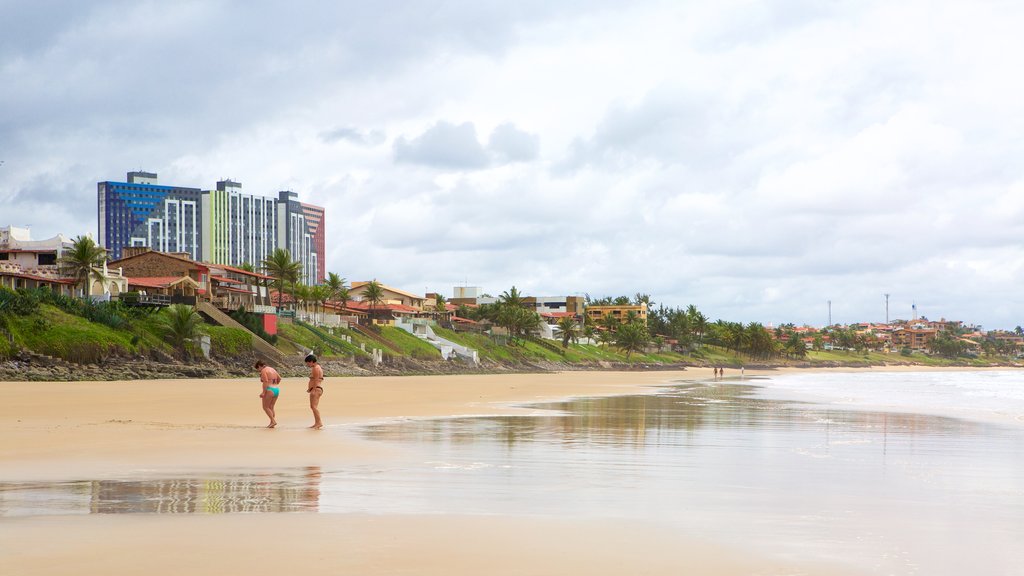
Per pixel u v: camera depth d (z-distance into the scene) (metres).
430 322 159.88
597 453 18.36
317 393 24.08
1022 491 12.98
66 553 7.98
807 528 9.70
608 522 9.92
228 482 13.02
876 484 13.70
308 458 16.39
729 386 87.25
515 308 186.38
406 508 10.77
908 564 7.98
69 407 33.41
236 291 124.12
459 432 23.62
